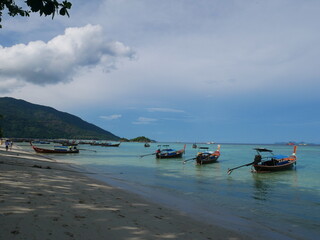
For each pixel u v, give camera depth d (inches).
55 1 154.3
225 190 606.2
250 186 687.1
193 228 270.8
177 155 1835.6
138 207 341.7
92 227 223.8
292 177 901.2
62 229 206.5
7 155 1200.2
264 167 997.8
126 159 1684.3
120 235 214.2
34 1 148.0
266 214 387.9
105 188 490.0
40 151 2052.2
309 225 334.3
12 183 389.1
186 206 398.9
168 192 535.5
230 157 2181.3
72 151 2279.8
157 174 907.4
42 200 297.7
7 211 232.2
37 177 505.7
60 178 547.8
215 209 398.6
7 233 180.5
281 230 307.1
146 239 213.0
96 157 1851.6
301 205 460.8
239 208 420.5
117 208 315.3
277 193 586.2
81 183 512.7
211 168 1172.5
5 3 235.1
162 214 316.8
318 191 617.9
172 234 238.2
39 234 187.9
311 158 2170.3
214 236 252.1
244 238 259.0
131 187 565.3
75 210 273.9
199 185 669.3
